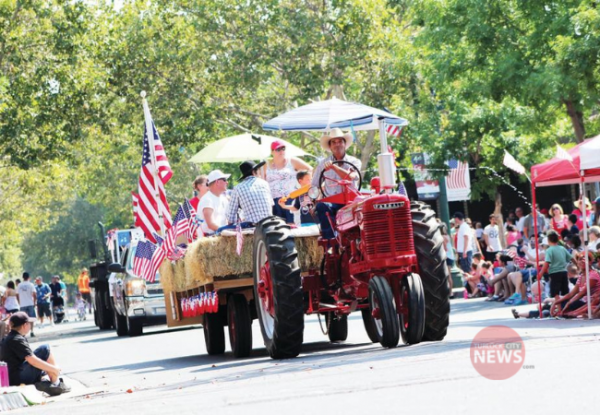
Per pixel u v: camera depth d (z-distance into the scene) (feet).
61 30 146.72
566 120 144.56
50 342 100.73
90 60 149.48
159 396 36.01
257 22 155.63
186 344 72.59
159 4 158.20
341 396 29.55
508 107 141.49
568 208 184.14
